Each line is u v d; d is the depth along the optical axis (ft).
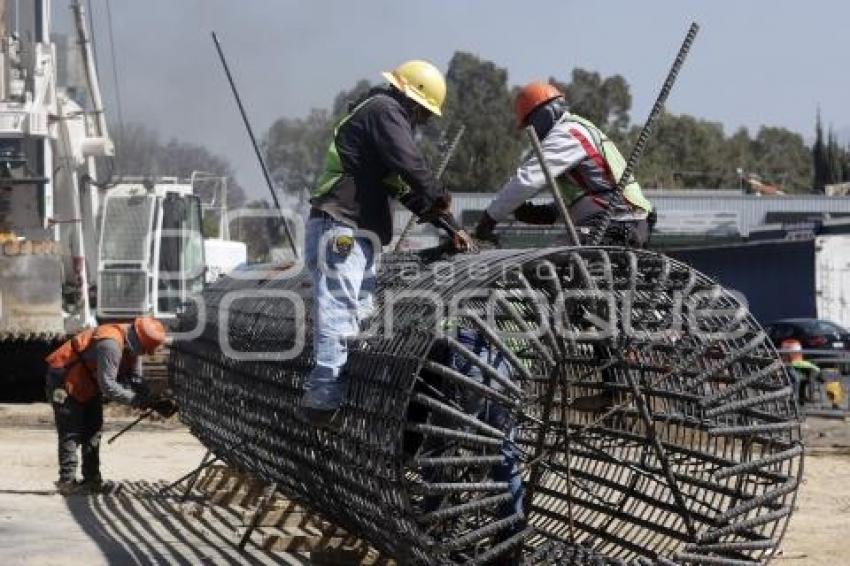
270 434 26.84
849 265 135.64
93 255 69.82
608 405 24.50
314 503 26.17
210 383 32.27
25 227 65.82
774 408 22.36
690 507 24.99
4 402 69.21
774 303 144.56
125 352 37.45
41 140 66.08
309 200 22.47
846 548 30.94
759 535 22.45
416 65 22.63
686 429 24.76
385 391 20.12
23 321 63.72
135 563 27.58
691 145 258.98
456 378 19.76
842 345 105.81
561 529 26.81
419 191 21.71
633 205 25.03
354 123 21.89
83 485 37.27
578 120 25.04
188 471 43.11
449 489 19.70
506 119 201.16
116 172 75.20
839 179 299.99
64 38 70.03
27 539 30.27
